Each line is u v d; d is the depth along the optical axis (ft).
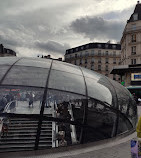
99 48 201.36
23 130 14.20
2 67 18.47
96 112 18.07
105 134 18.01
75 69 22.70
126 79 111.04
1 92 15.26
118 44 206.39
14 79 16.67
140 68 102.47
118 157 13.44
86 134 16.57
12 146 13.53
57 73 19.31
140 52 113.39
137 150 9.95
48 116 15.31
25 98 15.40
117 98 21.74
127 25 121.60
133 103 27.07
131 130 22.39
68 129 15.71
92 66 201.05
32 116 14.79
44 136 14.56
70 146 15.21
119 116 20.56
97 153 14.30
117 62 201.16
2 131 13.75
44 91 16.33
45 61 22.63
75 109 16.81
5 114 14.25
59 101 16.33
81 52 213.05
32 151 13.76
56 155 13.69
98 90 19.98
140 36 114.62
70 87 17.97
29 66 19.42
